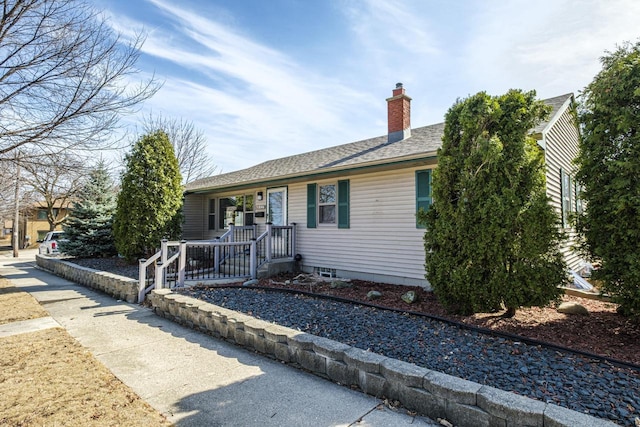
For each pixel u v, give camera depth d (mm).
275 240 10000
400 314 5262
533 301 4504
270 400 2990
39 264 14445
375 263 8453
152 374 3535
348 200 9039
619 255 4242
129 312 6207
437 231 5152
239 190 12625
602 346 3840
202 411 2807
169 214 10883
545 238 4422
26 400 2934
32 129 6152
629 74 4188
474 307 4754
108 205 14336
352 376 3215
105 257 13898
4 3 5480
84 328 5188
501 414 2346
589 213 4590
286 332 3898
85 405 2863
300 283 8086
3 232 36969
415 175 7766
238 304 5910
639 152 4086
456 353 3654
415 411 2775
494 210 4539
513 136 4672
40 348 4258
